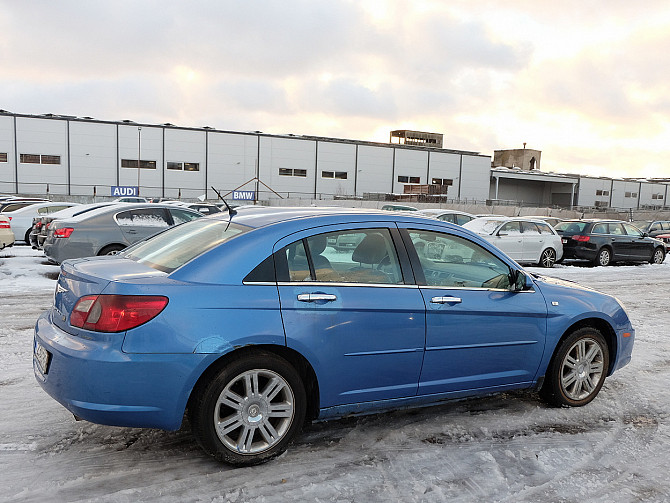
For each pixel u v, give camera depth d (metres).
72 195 46.50
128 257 3.76
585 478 3.23
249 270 3.14
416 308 3.51
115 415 2.85
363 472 3.21
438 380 3.70
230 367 3.04
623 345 4.55
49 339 3.05
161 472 3.12
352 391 3.41
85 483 2.98
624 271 15.11
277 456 3.32
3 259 12.88
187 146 51.84
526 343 3.99
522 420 4.08
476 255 3.94
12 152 46.25
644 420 4.16
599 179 74.25
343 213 3.63
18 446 3.40
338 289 3.32
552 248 15.59
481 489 3.06
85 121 48.19
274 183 55.66
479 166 66.06
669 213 48.59
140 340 2.84
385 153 60.53
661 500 3.01
